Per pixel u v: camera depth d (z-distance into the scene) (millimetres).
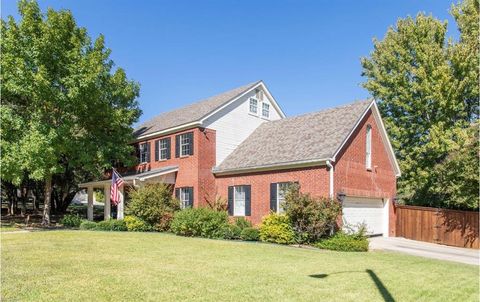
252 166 21141
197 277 9094
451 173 19438
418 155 27719
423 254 15703
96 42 25266
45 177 23594
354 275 9945
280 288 8203
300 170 19109
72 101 22172
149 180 24250
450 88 25266
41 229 22531
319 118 22688
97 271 9602
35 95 20828
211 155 24141
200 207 21141
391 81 29703
